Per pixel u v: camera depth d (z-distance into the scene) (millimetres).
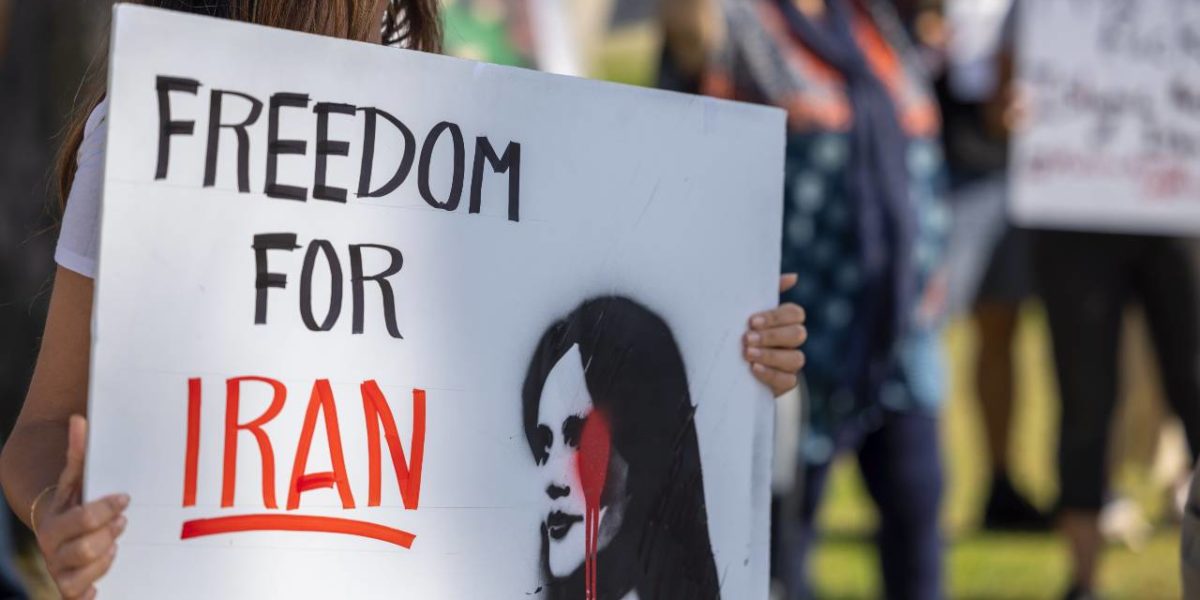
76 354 2549
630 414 2713
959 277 7598
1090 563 6012
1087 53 6641
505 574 2580
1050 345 6156
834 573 6695
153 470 2328
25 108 6219
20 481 2461
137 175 2334
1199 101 6641
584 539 2654
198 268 2367
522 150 2629
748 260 2830
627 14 11852
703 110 2793
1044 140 6574
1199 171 6586
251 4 2715
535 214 2635
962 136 7227
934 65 6812
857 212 4840
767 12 4871
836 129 4840
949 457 9094
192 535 2350
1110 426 6023
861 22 5055
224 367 2379
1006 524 7867
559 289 2650
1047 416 10656
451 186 2562
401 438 2498
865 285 4859
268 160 2420
